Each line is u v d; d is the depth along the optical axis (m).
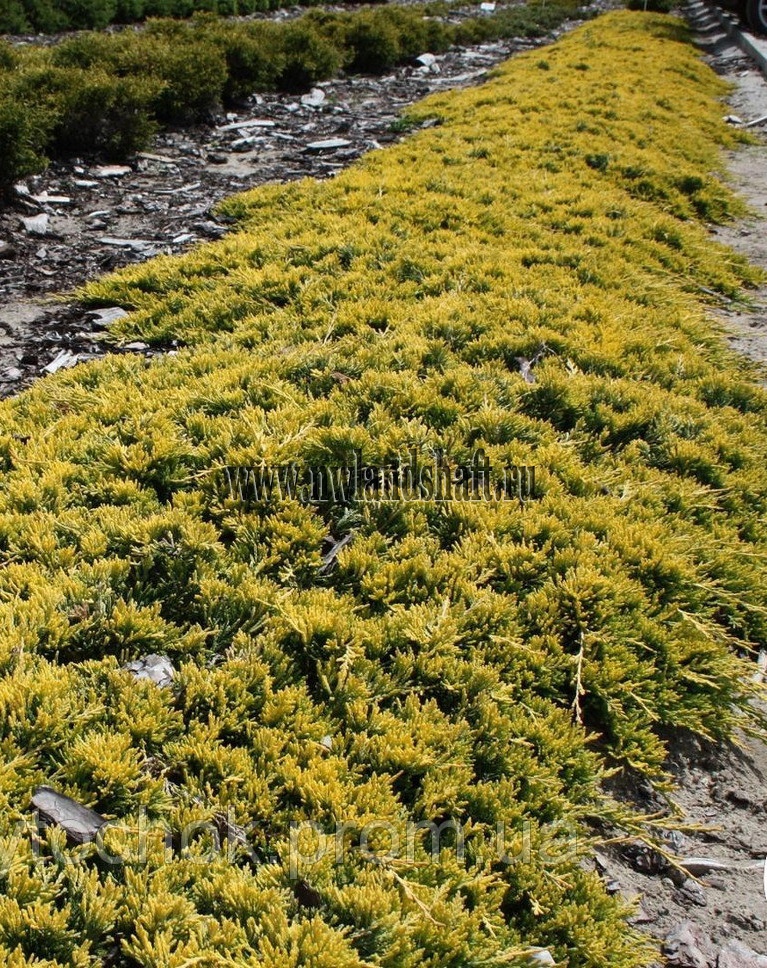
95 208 10.15
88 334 7.09
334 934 2.60
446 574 4.34
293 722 3.47
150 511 4.60
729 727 4.04
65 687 3.35
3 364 6.48
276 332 6.67
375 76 20.25
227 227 9.59
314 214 9.27
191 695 3.48
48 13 24.45
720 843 3.56
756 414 6.48
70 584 3.88
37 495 4.51
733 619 4.55
